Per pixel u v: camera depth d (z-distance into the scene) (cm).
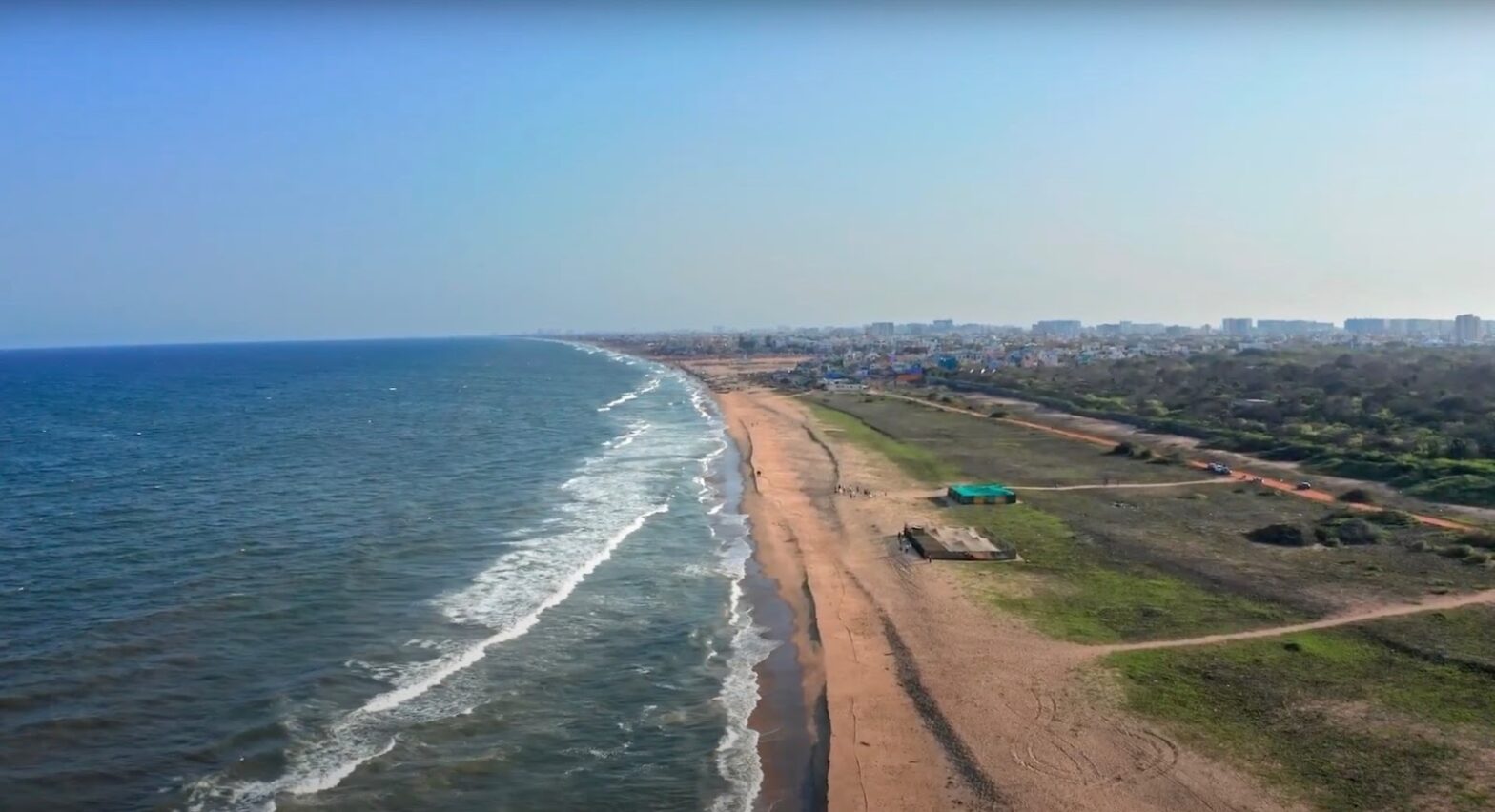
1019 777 2223
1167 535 4525
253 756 2336
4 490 5894
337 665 2934
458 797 2181
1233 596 3506
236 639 3155
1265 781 2153
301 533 4694
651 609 3566
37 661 2928
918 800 2153
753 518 5175
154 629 3231
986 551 4212
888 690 2773
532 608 3538
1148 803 2086
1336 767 2197
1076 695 2652
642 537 4741
